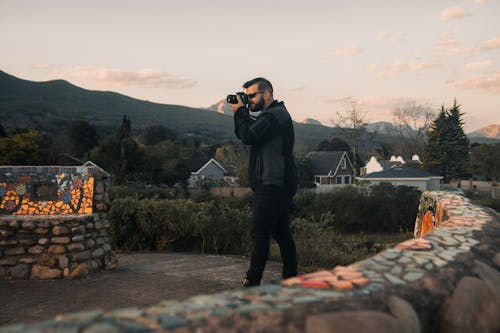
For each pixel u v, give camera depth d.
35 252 5.52
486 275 2.03
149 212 9.16
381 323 1.30
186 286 5.00
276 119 3.28
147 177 47.34
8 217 5.77
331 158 60.28
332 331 1.22
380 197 28.19
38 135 41.66
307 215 27.83
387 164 77.00
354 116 63.81
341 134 65.44
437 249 2.21
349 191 28.77
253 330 1.17
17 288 4.98
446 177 65.00
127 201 9.30
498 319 1.77
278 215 3.39
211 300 1.35
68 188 6.32
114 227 9.00
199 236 9.50
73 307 4.20
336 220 27.81
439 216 4.26
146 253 8.47
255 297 1.39
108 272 5.95
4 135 38.62
